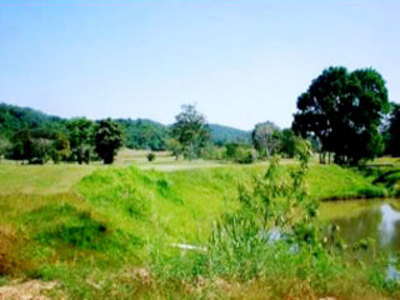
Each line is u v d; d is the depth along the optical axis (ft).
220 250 32.58
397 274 36.99
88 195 70.38
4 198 60.44
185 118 244.01
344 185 155.02
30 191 68.33
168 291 27.71
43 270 37.45
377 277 34.37
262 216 39.58
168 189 88.17
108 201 70.18
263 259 32.30
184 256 34.78
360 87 197.16
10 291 32.63
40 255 43.86
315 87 209.36
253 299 27.27
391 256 49.14
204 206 92.99
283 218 39.22
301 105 214.28
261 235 36.52
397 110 262.67
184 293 27.27
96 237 53.26
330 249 43.37
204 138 248.93
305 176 40.88
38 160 205.05
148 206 71.36
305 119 212.23
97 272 35.27
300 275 32.12
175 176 108.17
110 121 211.41
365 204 128.88
